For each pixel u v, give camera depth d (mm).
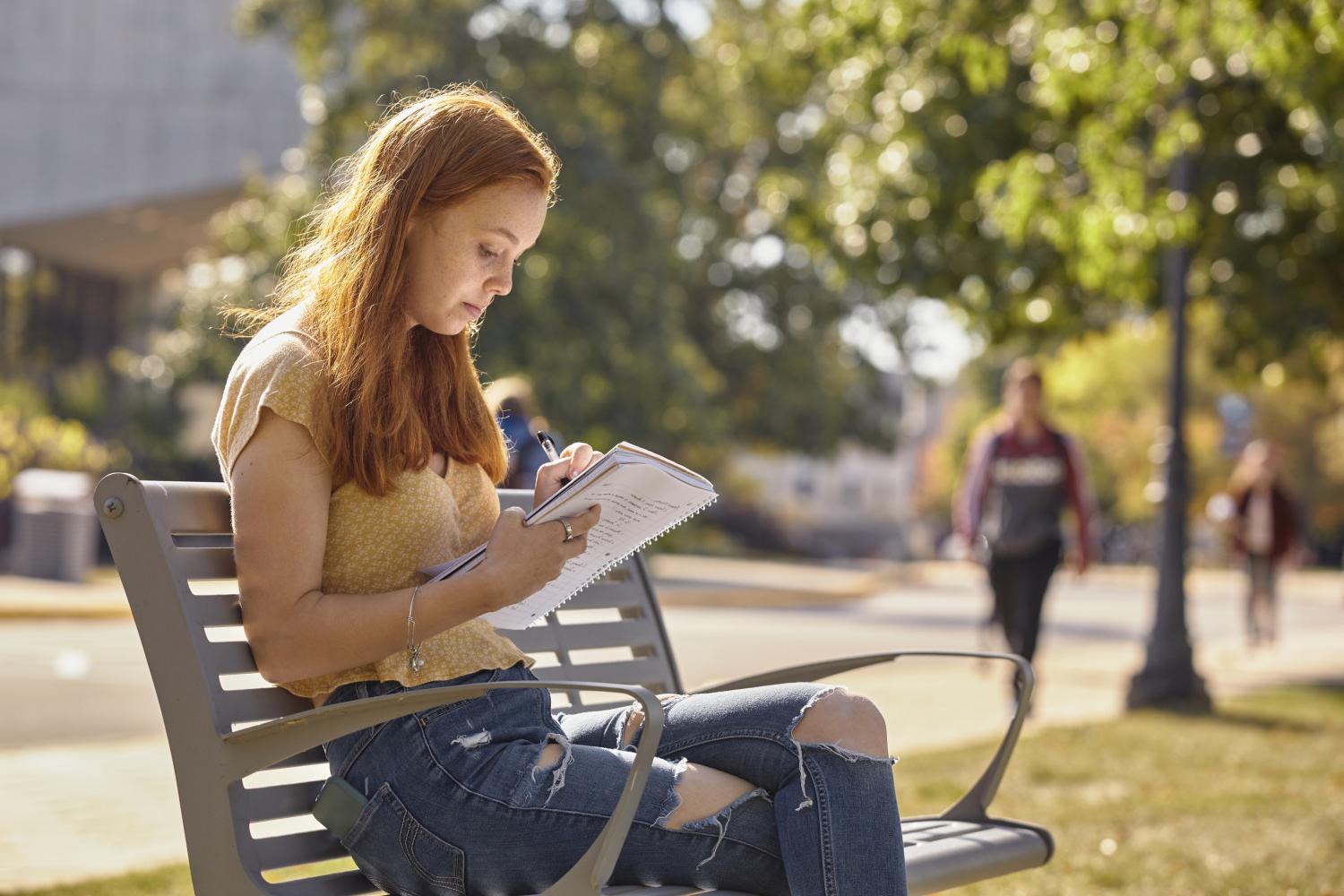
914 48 9641
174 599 2266
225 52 27438
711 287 35844
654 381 26891
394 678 2279
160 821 5273
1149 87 7055
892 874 2238
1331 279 11484
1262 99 9828
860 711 2309
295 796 2365
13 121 27578
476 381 2561
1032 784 6004
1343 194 10453
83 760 6625
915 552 66375
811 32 8852
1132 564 50344
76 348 34125
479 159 2273
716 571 27828
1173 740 7320
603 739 2473
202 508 2400
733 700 2375
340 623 2174
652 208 27641
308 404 2199
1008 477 8367
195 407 28641
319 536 2217
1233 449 34375
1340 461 44375
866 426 38156
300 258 2395
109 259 33250
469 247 2291
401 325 2299
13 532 18766
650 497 2285
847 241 11688
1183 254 9602
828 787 2254
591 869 2078
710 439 28172
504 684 2145
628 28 27844
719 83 29375
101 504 2307
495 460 2580
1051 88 7324
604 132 26688
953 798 5543
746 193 33938
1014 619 8531
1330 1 6090
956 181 10758
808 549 47094
